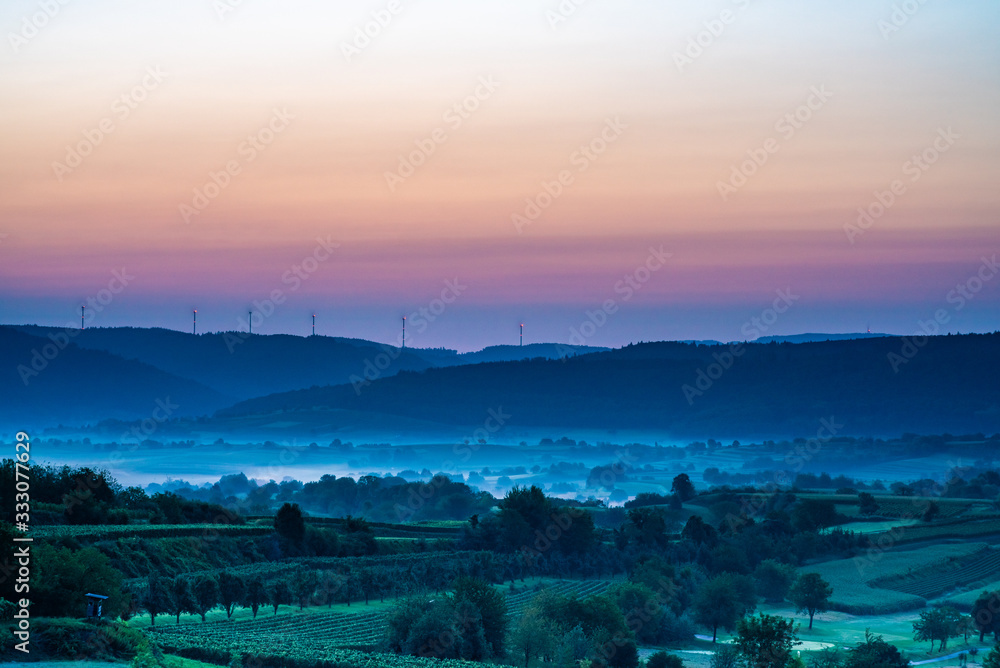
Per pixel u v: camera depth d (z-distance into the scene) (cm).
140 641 17812
